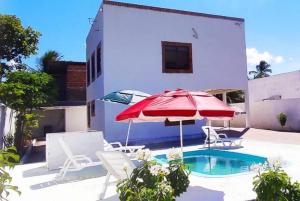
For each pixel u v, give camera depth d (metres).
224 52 20.75
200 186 7.32
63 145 8.91
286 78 33.09
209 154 13.81
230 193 6.70
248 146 14.55
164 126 18.22
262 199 4.75
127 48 17.55
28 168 10.68
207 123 19.67
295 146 14.03
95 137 11.09
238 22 21.42
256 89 37.34
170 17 18.97
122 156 6.43
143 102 7.09
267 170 5.07
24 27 23.20
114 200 6.46
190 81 19.39
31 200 6.73
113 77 17.09
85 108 30.25
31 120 15.52
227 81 20.75
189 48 19.55
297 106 23.08
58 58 35.78
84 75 31.86
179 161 5.54
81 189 7.52
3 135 12.43
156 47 18.41
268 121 25.58
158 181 4.68
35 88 15.15
